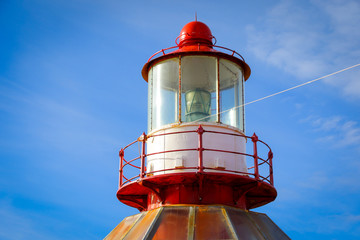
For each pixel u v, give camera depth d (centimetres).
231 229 1634
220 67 1897
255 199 1972
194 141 1783
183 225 1656
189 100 1852
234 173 1792
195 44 1939
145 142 1792
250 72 2003
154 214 1728
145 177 1742
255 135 1783
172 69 1898
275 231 1802
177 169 1752
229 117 1872
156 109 1898
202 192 1747
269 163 1884
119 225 1866
